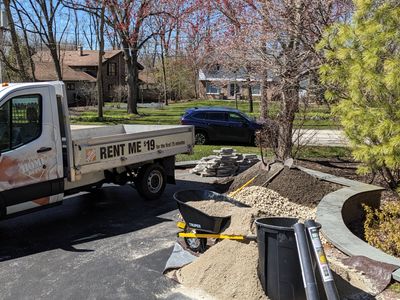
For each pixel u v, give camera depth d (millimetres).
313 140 17047
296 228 4105
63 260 5789
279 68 11422
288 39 11227
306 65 10945
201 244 5715
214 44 14711
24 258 5883
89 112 40219
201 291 4723
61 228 7219
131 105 37031
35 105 6691
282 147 11961
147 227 7219
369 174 10039
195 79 62156
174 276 5129
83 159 7320
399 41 6324
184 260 5566
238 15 12938
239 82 14336
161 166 9289
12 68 24625
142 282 5039
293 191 8125
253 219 5469
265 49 11750
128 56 36250
